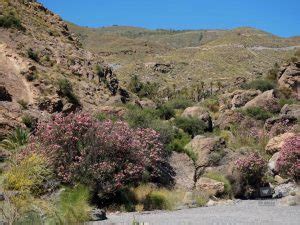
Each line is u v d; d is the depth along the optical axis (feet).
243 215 51.93
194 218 49.39
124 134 59.16
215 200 69.97
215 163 80.48
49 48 139.95
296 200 64.13
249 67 517.14
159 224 44.34
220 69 499.92
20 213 31.37
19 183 35.53
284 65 180.24
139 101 144.05
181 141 87.20
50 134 55.47
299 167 76.13
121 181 57.41
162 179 71.46
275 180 80.07
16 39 131.95
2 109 85.10
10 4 155.02
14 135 62.85
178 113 132.98
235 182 75.87
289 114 117.70
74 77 129.90
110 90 139.44
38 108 96.17
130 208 57.41
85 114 58.54
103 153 56.24
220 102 158.51
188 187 73.00
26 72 107.96
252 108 127.54
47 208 33.32
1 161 49.70
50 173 45.50
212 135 105.40
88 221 41.96
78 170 54.13
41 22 159.74
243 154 84.07
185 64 525.75
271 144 95.40
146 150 67.77
